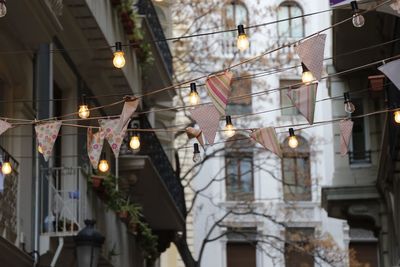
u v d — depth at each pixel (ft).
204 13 123.03
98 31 69.05
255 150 133.49
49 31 58.59
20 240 58.85
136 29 78.43
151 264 100.32
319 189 160.97
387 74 40.88
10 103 59.98
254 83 133.49
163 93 102.99
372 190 94.68
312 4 162.61
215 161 159.84
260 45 151.53
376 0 50.90
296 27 161.58
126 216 79.46
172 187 96.84
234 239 161.07
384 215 94.89
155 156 87.81
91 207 70.38
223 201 160.35
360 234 161.07
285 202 147.74
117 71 75.25
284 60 143.74
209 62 134.41
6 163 48.93
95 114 78.28
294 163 160.86
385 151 84.23
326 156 160.35
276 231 159.22
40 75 65.16
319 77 39.29
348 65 94.27
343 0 53.01
